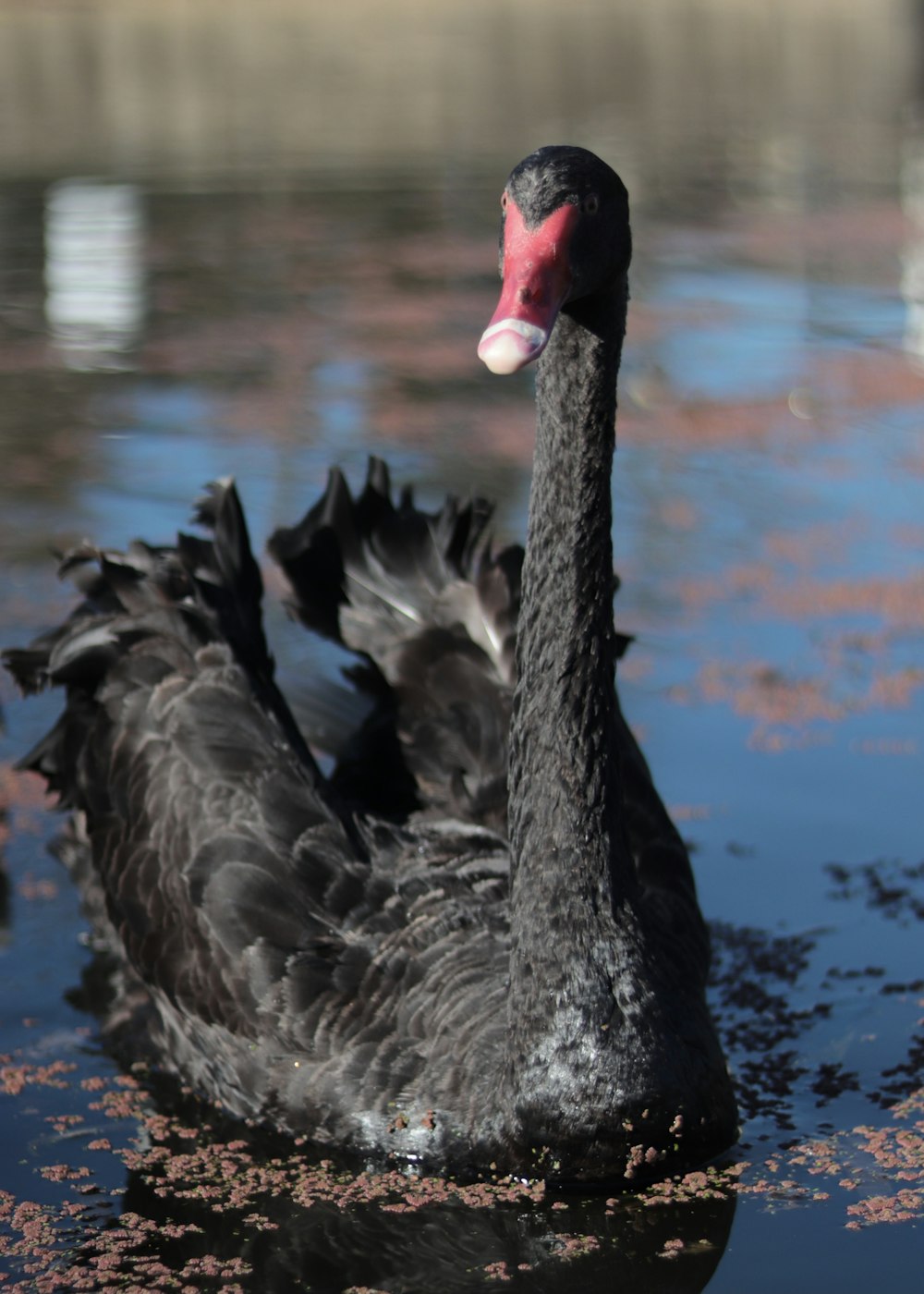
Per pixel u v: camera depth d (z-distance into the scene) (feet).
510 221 17.39
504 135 91.50
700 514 42.55
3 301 60.29
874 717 32.35
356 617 25.86
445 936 20.53
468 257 67.51
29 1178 19.88
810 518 42.39
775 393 52.29
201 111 99.04
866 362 55.31
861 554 40.14
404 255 67.72
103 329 57.41
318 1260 18.31
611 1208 19.01
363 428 47.50
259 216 73.36
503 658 24.36
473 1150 19.38
